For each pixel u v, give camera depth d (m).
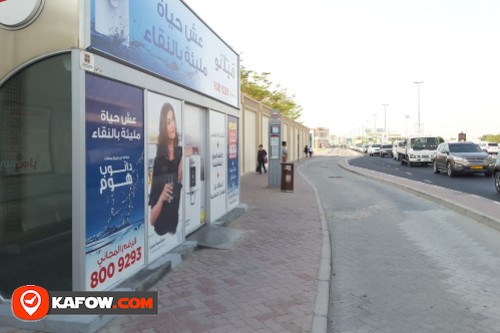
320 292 5.02
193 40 7.35
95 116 4.37
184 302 4.68
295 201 12.80
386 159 51.47
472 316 4.60
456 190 15.40
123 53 4.88
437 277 5.91
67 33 4.08
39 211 4.30
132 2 5.11
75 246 4.14
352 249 7.52
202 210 8.20
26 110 4.30
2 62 4.25
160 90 5.92
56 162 4.25
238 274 5.68
